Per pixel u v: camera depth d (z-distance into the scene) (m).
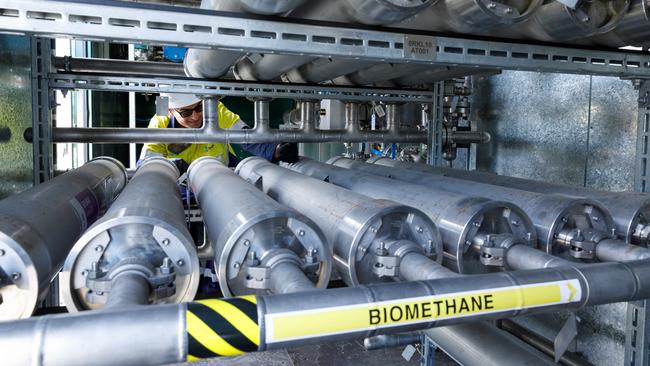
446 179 1.42
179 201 1.05
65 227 0.87
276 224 0.80
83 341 0.48
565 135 1.86
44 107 1.56
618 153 1.63
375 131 2.03
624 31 0.97
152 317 0.51
